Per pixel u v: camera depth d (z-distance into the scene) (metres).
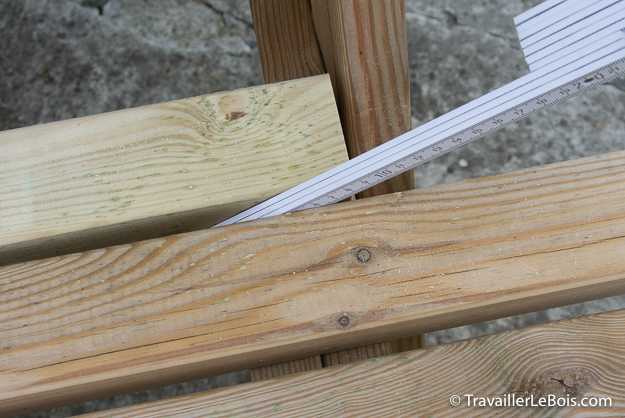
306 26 1.44
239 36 2.66
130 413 0.90
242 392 0.90
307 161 0.95
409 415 0.88
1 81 2.58
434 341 2.40
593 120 2.60
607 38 0.65
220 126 0.97
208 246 0.90
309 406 0.89
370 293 0.87
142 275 0.88
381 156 0.85
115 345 0.85
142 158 0.95
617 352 0.90
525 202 0.90
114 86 2.58
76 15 2.65
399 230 0.90
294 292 0.87
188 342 0.85
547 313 2.41
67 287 0.88
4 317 0.86
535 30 0.71
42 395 0.87
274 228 0.91
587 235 0.88
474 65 2.66
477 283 0.87
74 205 0.93
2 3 2.67
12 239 0.91
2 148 0.94
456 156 2.57
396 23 0.95
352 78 0.99
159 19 2.65
